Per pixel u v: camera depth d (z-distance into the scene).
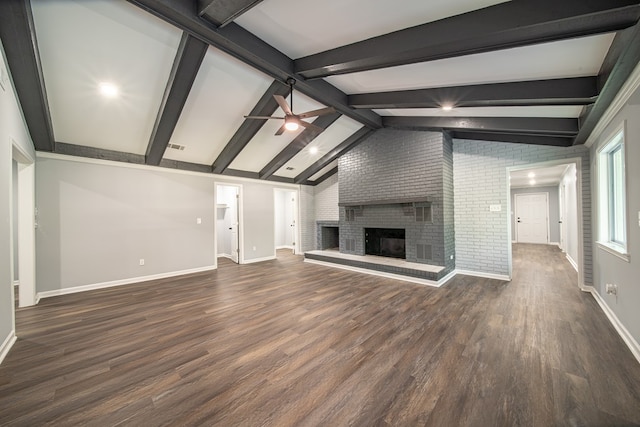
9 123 2.50
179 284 4.58
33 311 3.32
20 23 2.15
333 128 5.39
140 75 3.12
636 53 1.85
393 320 2.92
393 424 1.49
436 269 4.44
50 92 3.14
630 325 2.34
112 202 4.58
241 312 3.22
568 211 6.38
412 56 2.48
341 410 1.60
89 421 1.54
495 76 2.81
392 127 5.22
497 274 4.63
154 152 4.58
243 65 3.27
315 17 2.32
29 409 1.64
